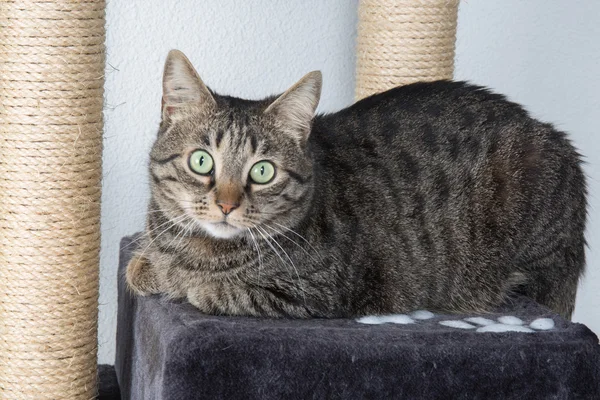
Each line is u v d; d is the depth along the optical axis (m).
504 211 1.01
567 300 1.05
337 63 1.24
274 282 0.94
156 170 0.95
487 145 1.02
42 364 0.98
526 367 0.88
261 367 0.86
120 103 1.18
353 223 0.97
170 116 0.95
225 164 0.92
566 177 1.02
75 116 0.96
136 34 1.17
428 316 0.98
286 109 0.94
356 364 0.87
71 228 0.97
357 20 1.23
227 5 1.19
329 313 0.95
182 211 0.94
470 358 0.87
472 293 1.01
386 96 1.05
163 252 0.96
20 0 0.94
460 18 1.26
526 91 1.29
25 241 0.96
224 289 0.93
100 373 1.16
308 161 0.95
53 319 0.98
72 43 0.95
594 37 1.28
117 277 1.15
